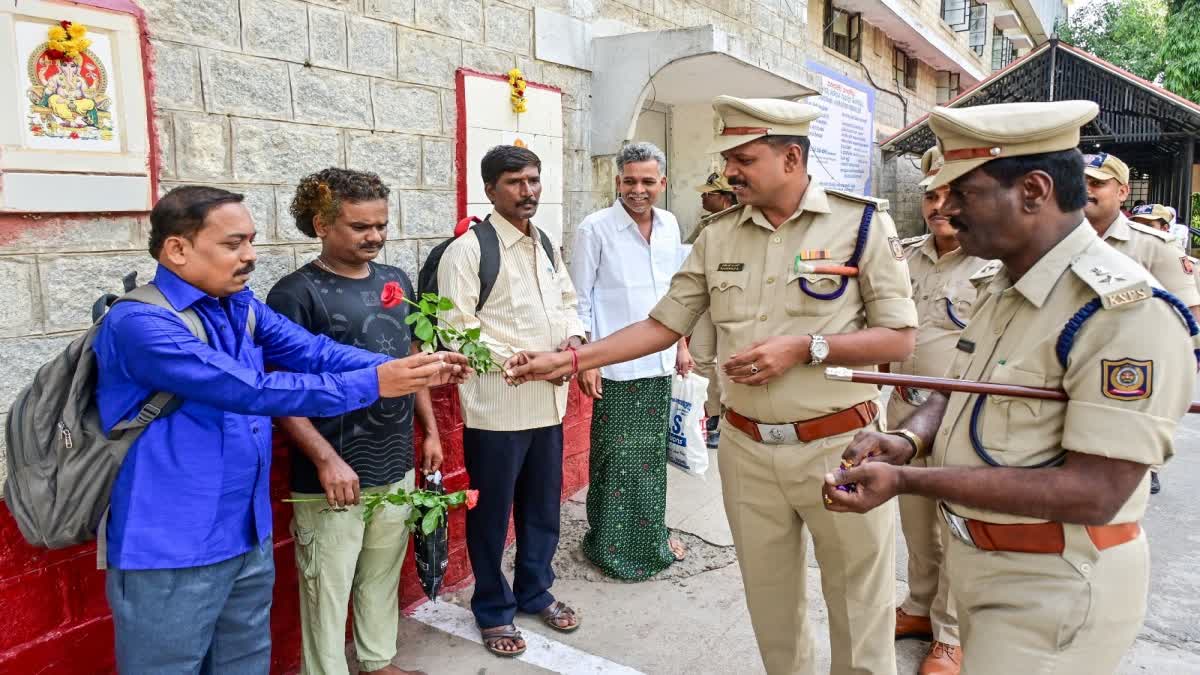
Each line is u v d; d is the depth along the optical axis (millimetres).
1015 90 10945
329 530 2459
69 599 2230
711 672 2854
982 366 1585
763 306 2207
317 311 2398
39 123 2074
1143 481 1479
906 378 1503
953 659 2830
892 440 1710
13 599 2117
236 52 2594
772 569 2328
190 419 1854
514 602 3066
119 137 2256
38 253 2137
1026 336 1497
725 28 5633
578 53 4188
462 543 3564
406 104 3230
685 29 4027
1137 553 1471
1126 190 3352
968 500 1450
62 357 1801
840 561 2199
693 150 6000
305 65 2824
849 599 2229
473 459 2934
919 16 11922
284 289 2379
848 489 1550
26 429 1787
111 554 1853
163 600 1854
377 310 2518
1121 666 2879
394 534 2617
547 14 3939
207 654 2121
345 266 2490
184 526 1854
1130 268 1378
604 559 3543
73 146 2152
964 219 1518
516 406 2908
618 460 3488
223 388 1769
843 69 10203
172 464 1840
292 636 2854
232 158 2607
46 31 2066
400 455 2613
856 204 2146
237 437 1944
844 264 2129
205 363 1766
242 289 2014
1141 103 10250
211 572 1921
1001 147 1439
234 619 2080
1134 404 1327
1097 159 3287
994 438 1520
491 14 3617
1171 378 1335
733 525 2375
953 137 1489
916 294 3082
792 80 4879
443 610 3299
